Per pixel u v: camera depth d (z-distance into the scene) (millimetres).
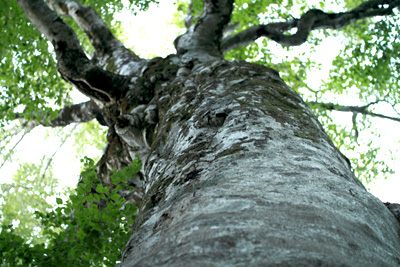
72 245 2961
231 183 1164
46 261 2898
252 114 1877
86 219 2791
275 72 3016
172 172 1636
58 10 6070
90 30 5707
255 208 949
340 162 1674
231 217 908
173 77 3830
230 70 2900
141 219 1420
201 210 1004
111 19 7984
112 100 3932
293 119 1947
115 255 2852
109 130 3975
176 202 1217
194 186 1327
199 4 7477
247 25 7719
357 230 953
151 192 1645
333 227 906
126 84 3900
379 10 6617
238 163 1374
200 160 1570
